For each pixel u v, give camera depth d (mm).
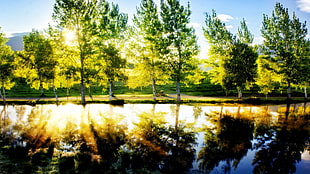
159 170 9453
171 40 38781
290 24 45062
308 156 11672
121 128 17359
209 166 10016
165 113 25547
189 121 20719
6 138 13969
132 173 8953
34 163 9664
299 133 16484
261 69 46562
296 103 38219
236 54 42156
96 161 10172
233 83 40375
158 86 88125
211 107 31547
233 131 16938
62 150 11805
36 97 51188
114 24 40438
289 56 44125
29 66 33781
